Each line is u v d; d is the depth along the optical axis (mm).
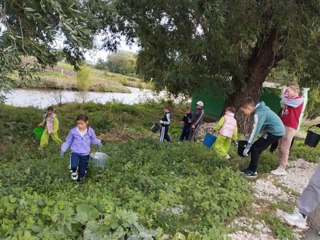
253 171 6547
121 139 10500
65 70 37469
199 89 13180
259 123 6125
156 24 11578
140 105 19344
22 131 10109
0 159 7398
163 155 7043
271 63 12344
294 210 5348
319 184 4641
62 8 5074
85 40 5477
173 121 15336
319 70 11828
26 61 5750
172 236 3996
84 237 3467
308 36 10203
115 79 44906
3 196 4320
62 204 3812
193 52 11336
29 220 3467
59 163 6508
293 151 9148
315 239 4602
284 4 9289
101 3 5812
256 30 10195
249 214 5023
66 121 12039
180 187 5309
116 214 3730
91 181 5578
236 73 12172
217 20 8648
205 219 4500
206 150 7680
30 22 5496
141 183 5277
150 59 14039
